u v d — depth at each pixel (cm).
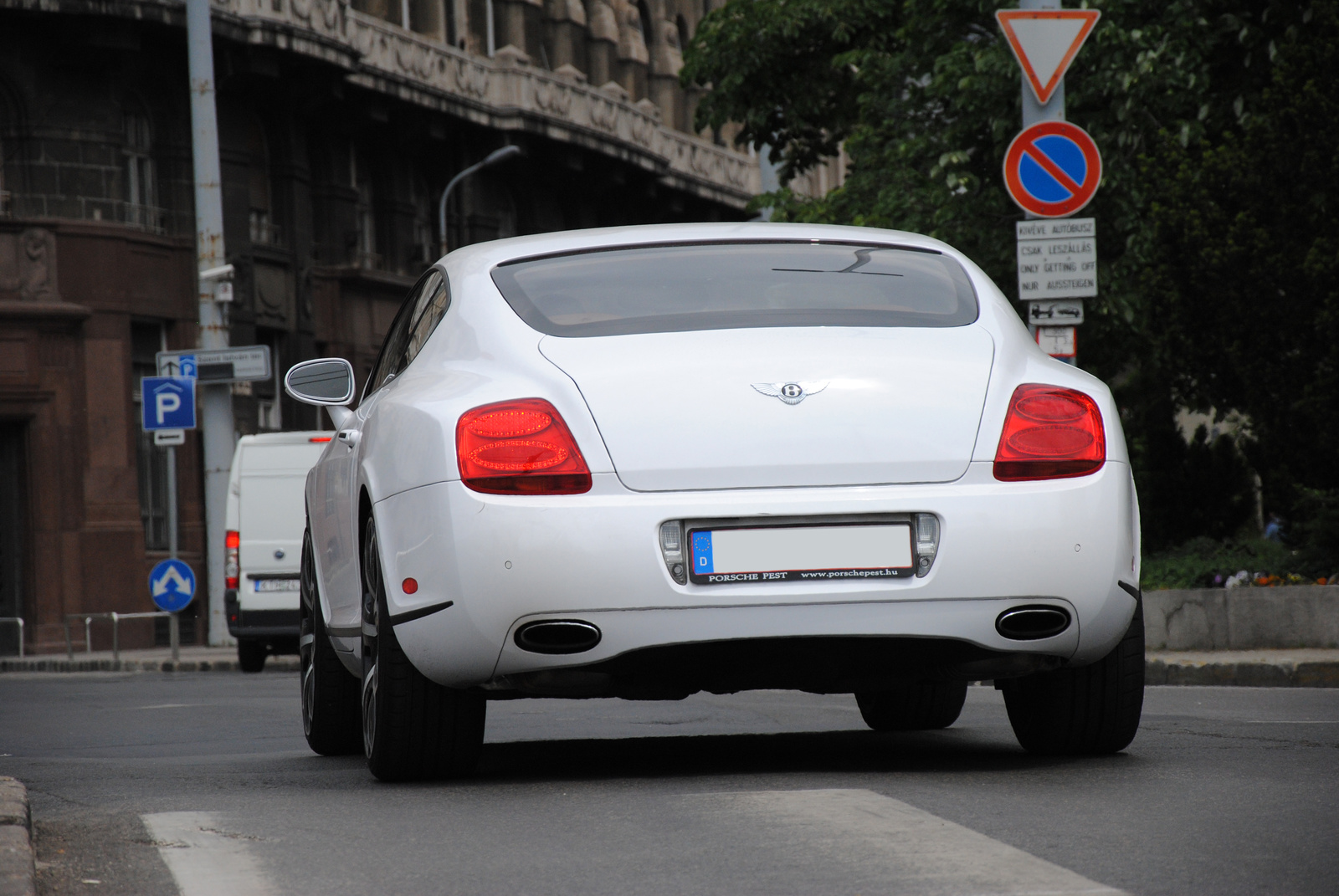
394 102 6366
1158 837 802
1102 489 988
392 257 6556
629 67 8044
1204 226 2431
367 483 1047
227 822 915
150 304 5381
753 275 1080
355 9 6325
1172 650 2292
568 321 1030
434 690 1020
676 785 1007
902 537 962
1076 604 978
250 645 3816
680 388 970
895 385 982
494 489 955
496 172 7056
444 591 960
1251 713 1512
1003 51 3356
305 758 1327
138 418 5431
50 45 5241
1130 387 3128
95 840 861
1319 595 2164
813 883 712
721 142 8775
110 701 2514
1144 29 3241
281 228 5916
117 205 5347
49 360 5188
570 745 1351
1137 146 3316
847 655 976
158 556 5434
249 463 3822
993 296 1091
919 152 3619
